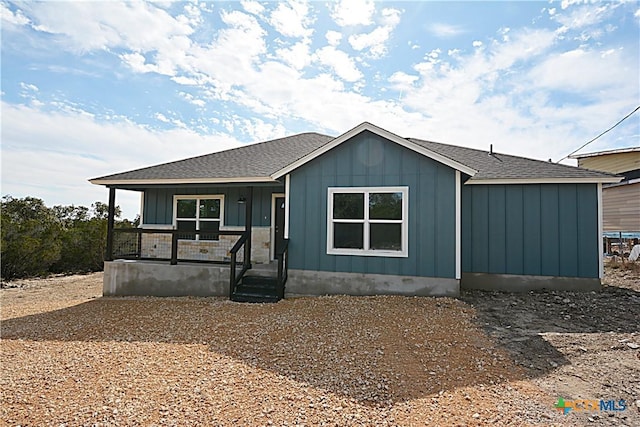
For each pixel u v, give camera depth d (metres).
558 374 4.08
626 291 8.62
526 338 5.28
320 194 8.79
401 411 3.29
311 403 3.46
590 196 8.70
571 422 3.08
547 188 8.98
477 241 9.41
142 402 3.51
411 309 6.93
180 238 11.95
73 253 18.62
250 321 6.61
